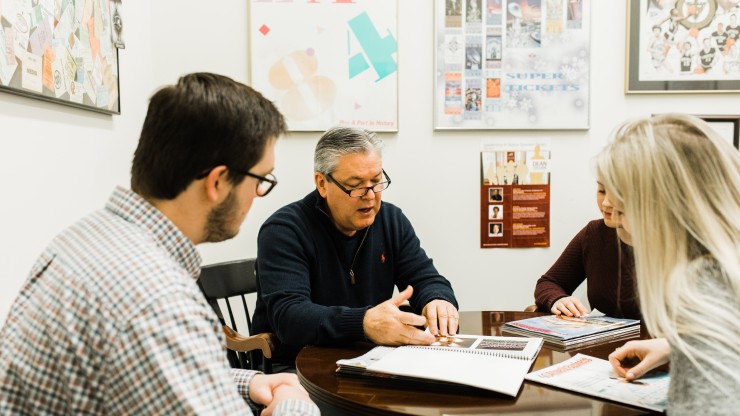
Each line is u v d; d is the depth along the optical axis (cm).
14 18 125
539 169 230
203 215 79
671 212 72
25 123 133
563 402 89
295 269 150
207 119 74
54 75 144
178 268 70
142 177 76
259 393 96
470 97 227
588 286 185
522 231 232
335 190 153
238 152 77
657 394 90
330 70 225
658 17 225
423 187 230
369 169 150
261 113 80
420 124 229
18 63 127
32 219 136
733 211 71
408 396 95
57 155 148
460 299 234
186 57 225
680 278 69
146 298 63
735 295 67
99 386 62
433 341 120
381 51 226
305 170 228
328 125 227
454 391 96
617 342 127
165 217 76
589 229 187
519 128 228
